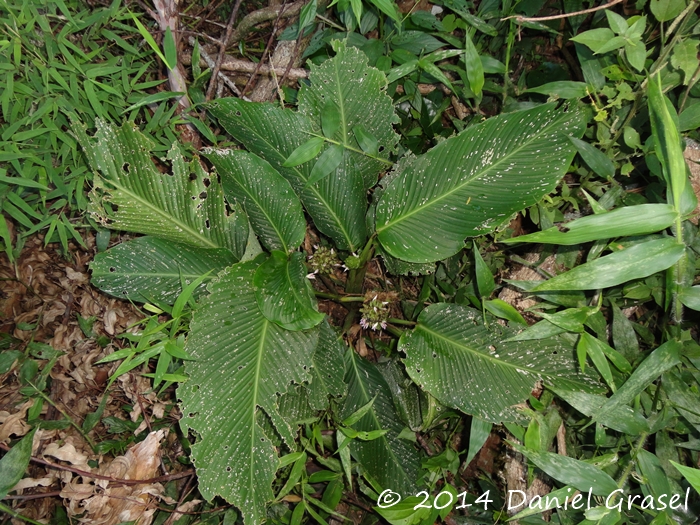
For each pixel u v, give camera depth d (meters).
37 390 0.84
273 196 0.85
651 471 0.68
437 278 0.99
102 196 0.80
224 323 0.80
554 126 0.75
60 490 0.84
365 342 1.03
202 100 0.90
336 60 0.83
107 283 0.86
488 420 0.80
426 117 0.99
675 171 0.56
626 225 0.59
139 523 0.83
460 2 0.91
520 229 0.98
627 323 0.76
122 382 0.91
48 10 0.80
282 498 0.85
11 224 0.96
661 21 0.68
